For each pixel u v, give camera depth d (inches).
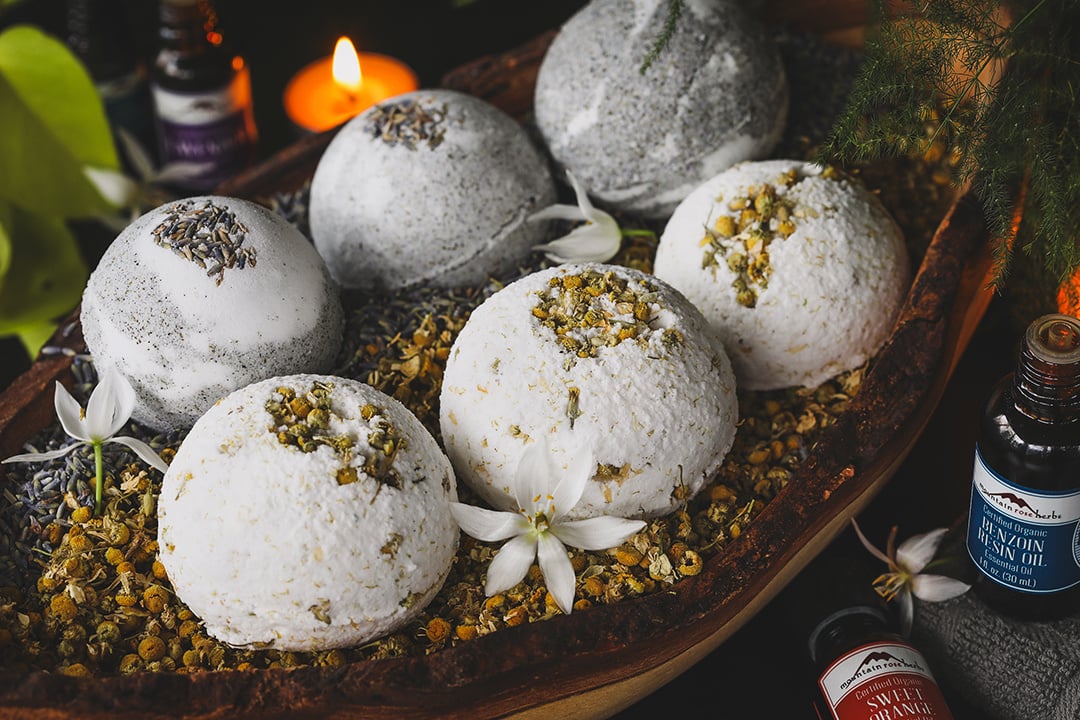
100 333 14.2
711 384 13.7
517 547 13.3
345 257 15.9
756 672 15.4
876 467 14.3
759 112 16.3
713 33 16.1
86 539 14.0
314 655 13.4
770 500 14.6
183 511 12.8
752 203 15.1
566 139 16.4
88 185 19.1
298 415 13.1
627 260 16.4
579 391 13.2
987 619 14.6
